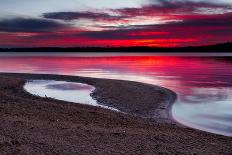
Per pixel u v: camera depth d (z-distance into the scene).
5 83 33.22
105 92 26.67
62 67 71.50
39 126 11.63
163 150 9.40
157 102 21.98
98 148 9.28
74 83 36.16
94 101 22.73
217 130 14.97
